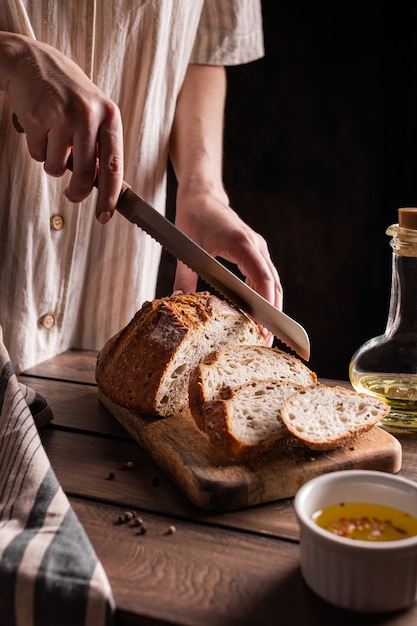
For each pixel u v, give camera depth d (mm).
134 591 625
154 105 1129
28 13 978
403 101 1710
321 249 1835
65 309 1076
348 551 592
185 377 852
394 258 860
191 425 815
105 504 735
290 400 784
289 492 739
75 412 900
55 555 626
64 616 605
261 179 1818
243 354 865
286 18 1716
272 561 660
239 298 895
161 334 853
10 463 719
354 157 1768
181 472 745
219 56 1208
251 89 1769
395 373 850
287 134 1784
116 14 1035
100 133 855
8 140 990
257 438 752
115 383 865
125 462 801
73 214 1050
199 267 894
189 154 1140
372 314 1859
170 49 1124
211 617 603
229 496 718
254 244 989
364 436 796
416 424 849
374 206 1791
